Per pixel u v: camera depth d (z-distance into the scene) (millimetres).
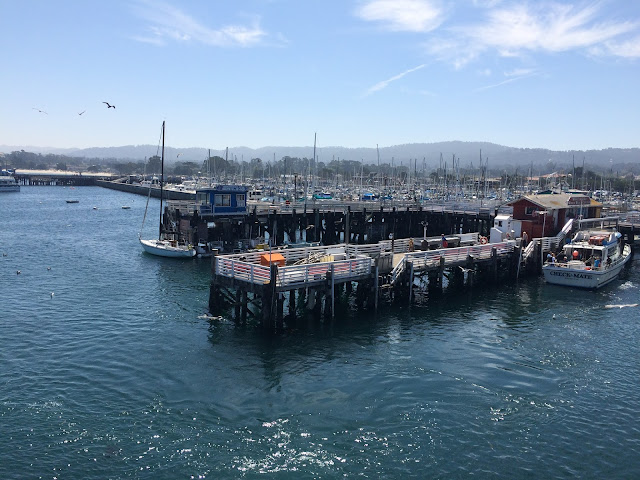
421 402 24094
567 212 63250
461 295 43719
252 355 29500
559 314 38562
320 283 34844
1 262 57438
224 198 64125
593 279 46094
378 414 22969
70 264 56844
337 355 29609
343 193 151000
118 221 104938
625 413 23562
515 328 35094
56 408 23188
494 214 66438
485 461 19781
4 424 21703
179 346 30891
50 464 19125
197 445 20469
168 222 67312
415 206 79000
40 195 191250
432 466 19391
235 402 23906
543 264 52719
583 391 25594
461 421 22531
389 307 39312
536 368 28219
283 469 19078
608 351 31000
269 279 32938
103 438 20844
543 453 20375
